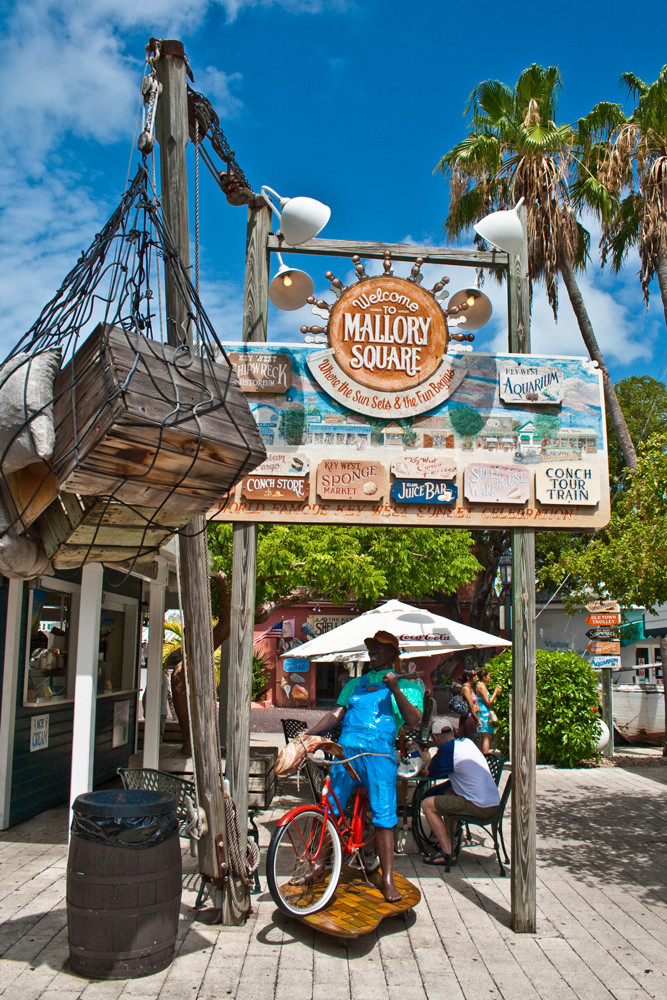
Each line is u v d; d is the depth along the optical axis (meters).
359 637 7.88
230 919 4.85
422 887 5.80
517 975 4.21
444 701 23.55
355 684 5.35
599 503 5.29
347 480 5.20
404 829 7.07
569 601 11.86
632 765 11.92
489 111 16.33
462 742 6.32
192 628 4.80
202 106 4.87
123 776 5.75
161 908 4.16
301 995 3.92
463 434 5.30
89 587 6.37
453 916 5.15
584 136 15.63
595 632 12.70
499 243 5.45
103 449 2.96
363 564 10.55
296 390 5.29
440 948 4.59
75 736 6.22
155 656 8.20
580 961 4.42
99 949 4.03
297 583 10.40
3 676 7.30
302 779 9.95
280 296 5.68
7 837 6.93
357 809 5.20
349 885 5.19
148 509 3.55
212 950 4.46
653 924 5.05
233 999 3.85
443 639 7.90
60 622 8.74
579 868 6.39
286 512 5.18
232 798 5.07
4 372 3.62
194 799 5.27
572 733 11.54
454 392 5.34
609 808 8.71
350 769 5.11
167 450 3.10
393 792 5.09
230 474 3.39
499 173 15.58
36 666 8.07
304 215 5.01
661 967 4.34
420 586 13.42
